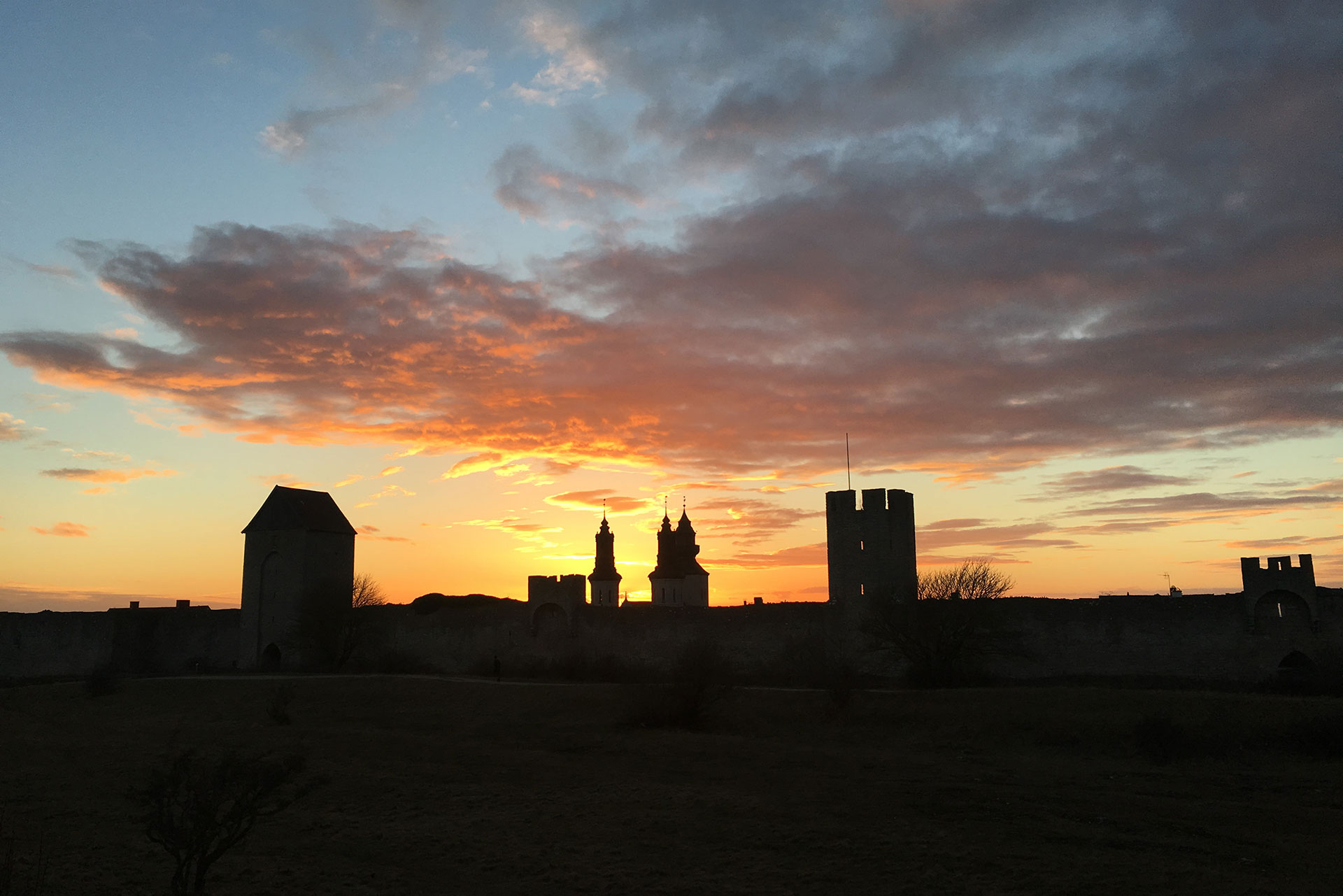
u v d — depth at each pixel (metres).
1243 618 53.09
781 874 26.23
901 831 30.38
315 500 86.56
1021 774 38.59
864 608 62.91
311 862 27.64
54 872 25.72
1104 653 55.88
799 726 50.03
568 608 69.75
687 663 52.69
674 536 109.38
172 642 87.19
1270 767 38.66
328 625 76.69
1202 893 24.12
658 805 34.28
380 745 47.50
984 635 56.50
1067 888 24.64
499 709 55.62
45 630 89.69
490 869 27.03
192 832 21.23
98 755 46.31
